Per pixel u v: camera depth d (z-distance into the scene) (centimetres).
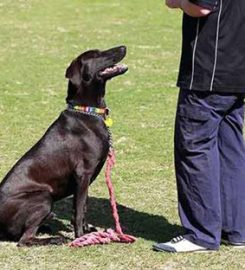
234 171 1089
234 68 1012
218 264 1045
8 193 1116
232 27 1002
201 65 1011
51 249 1103
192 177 1044
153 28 3775
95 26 3806
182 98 1036
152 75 2619
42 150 1139
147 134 1831
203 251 1078
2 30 3606
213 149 1048
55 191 1142
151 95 2297
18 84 2434
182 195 1063
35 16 4072
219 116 1042
